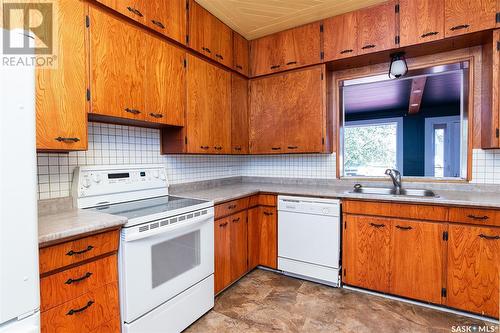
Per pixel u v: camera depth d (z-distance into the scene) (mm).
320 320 1833
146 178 2062
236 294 2201
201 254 1874
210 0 2164
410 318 1838
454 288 1856
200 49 2238
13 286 832
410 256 1992
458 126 2465
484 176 2180
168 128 2223
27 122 868
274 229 2596
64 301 1153
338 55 2416
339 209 2260
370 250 2145
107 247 1321
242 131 2873
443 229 1874
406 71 2283
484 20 1855
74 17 1379
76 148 1394
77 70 1393
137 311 1422
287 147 2742
